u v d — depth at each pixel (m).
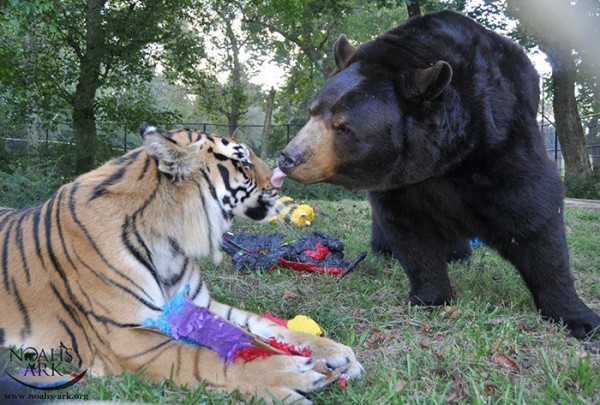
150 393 2.91
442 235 4.70
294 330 3.54
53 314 3.34
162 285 3.41
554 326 4.29
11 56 15.27
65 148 15.04
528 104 4.26
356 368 3.31
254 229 7.85
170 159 3.29
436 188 4.27
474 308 4.65
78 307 3.25
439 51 4.08
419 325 4.32
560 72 19.28
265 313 4.20
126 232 3.26
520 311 4.72
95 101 16.31
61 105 16.52
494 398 3.05
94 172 3.53
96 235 3.25
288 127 25.45
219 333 3.06
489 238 4.42
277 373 2.91
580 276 6.10
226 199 3.57
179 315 3.13
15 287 3.42
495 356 3.62
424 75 3.82
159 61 17.69
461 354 3.61
